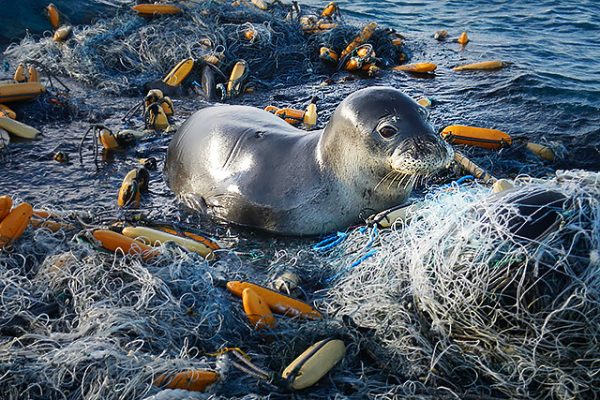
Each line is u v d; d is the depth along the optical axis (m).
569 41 14.55
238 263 6.01
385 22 16.58
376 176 6.18
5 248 5.54
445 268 4.07
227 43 12.22
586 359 3.78
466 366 4.14
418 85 11.55
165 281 5.10
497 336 3.91
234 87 10.97
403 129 5.93
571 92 10.74
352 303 4.86
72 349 4.22
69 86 11.33
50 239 5.73
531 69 12.12
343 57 12.48
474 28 15.94
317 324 4.61
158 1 13.61
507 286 3.85
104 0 15.12
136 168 7.80
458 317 4.03
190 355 4.58
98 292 4.93
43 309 4.95
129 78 11.58
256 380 4.27
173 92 11.11
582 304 3.70
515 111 10.07
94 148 8.44
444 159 5.93
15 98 9.66
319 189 6.36
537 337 3.79
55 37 12.45
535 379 3.96
